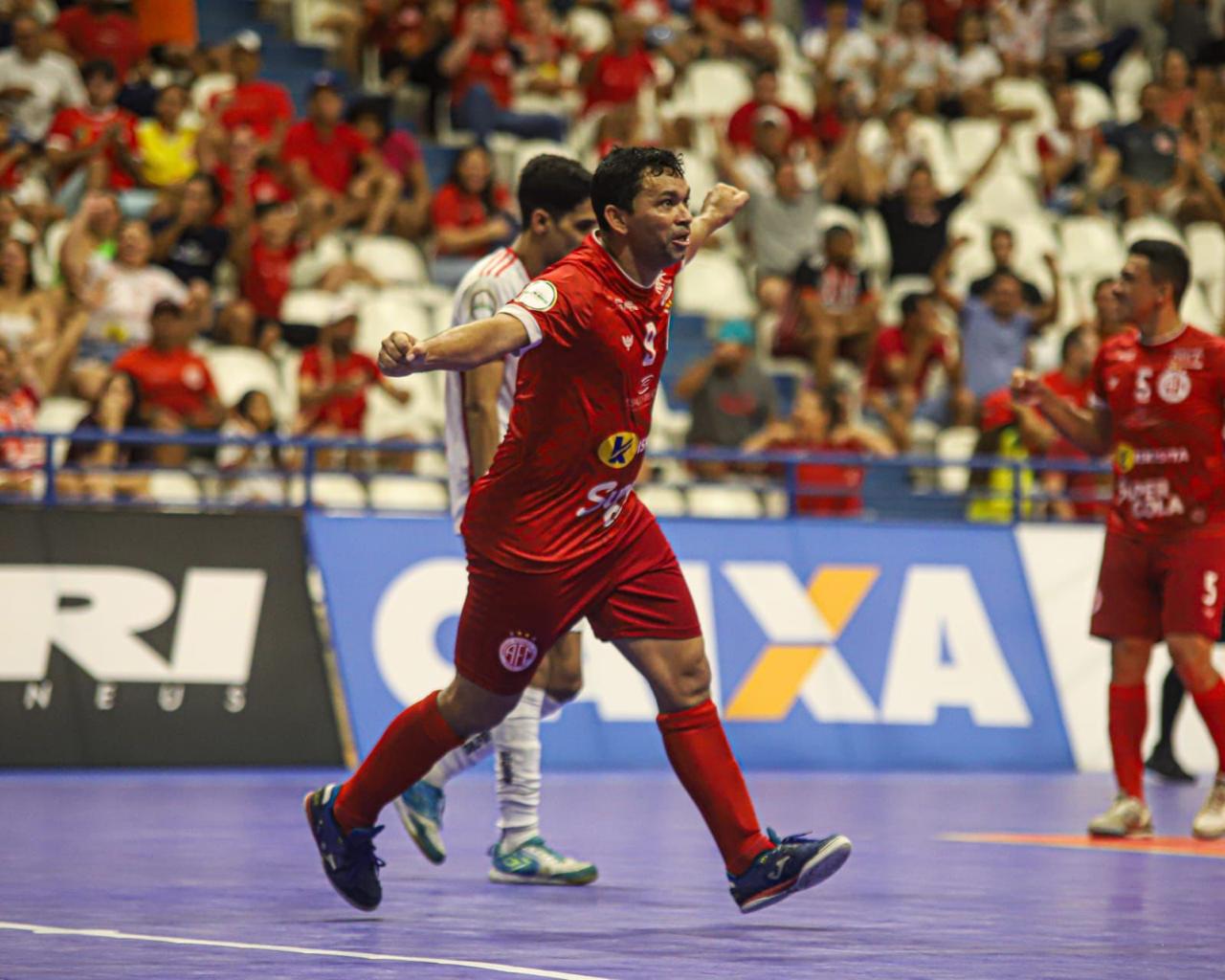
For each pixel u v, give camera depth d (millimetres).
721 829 16203
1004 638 40562
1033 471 45219
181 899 17609
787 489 40156
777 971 13586
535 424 15727
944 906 17734
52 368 41562
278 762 35281
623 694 37844
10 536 34719
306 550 36875
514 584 16016
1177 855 22766
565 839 24109
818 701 38875
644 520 16484
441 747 16609
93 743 34312
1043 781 36406
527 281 20109
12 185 46156
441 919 16641
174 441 35344
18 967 13297
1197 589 25000
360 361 43219
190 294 43219
